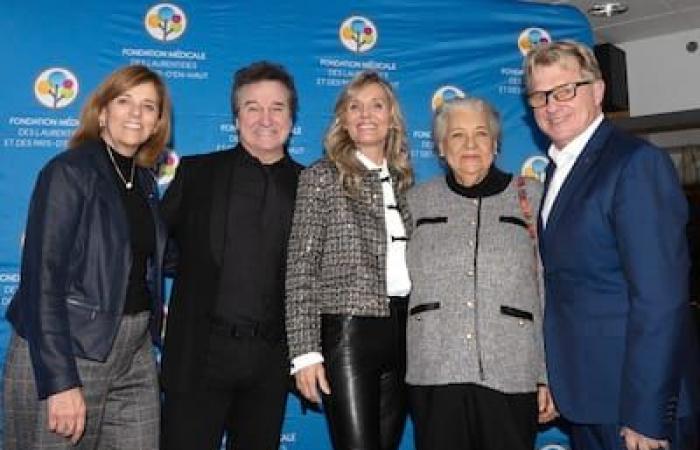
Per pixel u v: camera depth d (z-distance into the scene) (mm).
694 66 4215
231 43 2678
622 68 4410
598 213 1669
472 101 1993
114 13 2568
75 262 1724
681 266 1572
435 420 1818
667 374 1528
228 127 2658
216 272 1982
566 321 1756
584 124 1786
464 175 1949
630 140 1704
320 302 1910
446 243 1883
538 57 1823
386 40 2852
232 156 2117
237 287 1983
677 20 4070
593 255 1690
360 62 2814
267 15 2723
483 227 1886
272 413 2041
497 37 2973
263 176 2082
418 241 1940
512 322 1824
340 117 2047
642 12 3934
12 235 2463
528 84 1870
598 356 1683
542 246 1845
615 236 1645
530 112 2977
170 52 2617
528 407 1832
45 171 1741
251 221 2027
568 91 1771
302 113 2736
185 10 2635
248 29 2699
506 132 2953
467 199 1940
